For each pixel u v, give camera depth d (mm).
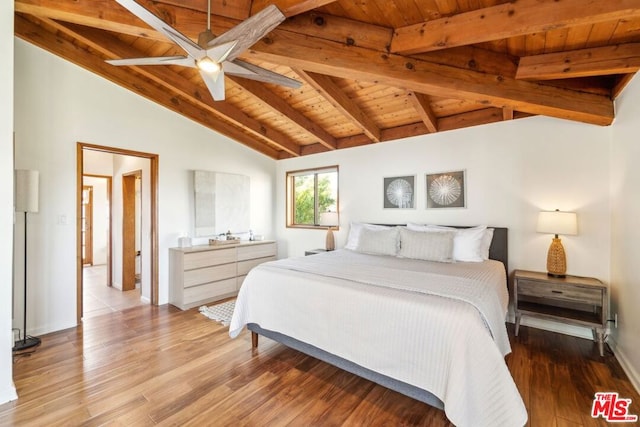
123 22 2111
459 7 1961
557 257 2893
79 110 3250
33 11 2146
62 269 3123
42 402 1921
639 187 2152
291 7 1859
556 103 2488
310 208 5469
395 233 3648
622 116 2441
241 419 1780
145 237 4133
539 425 1715
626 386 2092
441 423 1744
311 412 1845
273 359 2504
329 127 4516
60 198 3111
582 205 2941
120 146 3584
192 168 4379
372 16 2189
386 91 3352
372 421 1766
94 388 2078
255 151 5375
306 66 2336
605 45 2117
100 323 3299
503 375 1497
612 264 2740
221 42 1654
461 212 3686
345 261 3078
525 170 3268
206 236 4484
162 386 2109
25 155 2885
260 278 2598
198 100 3721
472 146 3617
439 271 2598
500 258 3293
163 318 3467
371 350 1908
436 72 2352
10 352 1949
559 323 3045
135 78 3670
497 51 2383
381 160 4414
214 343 2807
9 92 1958
